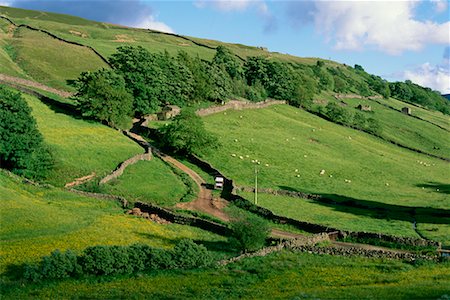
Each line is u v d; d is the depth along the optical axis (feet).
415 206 350.23
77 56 647.56
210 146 409.69
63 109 433.89
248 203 305.94
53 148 332.80
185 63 591.78
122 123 431.02
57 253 175.52
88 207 262.67
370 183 425.28
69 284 167.32
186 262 189.67
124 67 501.56
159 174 351.46
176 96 536.01
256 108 613.52
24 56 604.49
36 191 273.75
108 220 240.73
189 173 370.94
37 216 227.81
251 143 465.47
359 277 182.91
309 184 391.24
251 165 410.72
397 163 513.45
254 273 187.21
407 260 208.95
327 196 358.84
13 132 296.51
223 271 187.42
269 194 348.59
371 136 645.92
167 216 263.70
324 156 481.46
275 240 236.02
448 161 608.60
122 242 209.87
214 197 324.39
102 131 407.85
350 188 396.37
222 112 557.33
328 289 165.78
